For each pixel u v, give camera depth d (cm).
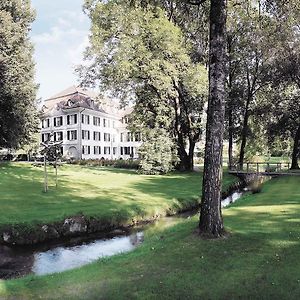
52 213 1448
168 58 2969
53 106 6694
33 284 698
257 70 3719
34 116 4094
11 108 3397
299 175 3058
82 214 1457
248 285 636
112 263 808
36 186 2294
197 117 3725
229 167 3747
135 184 2539
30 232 1270
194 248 859
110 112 7369
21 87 3406
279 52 3269
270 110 3784
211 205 951
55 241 1283
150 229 1439
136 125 3669
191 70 2966
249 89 3797
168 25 2661
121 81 3241
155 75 2966
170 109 3566
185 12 1352
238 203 1592
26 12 3978
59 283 696
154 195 2017
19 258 1096
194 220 1259
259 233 968
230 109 3775
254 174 3266
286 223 1087
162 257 814
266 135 4000
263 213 1264
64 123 6469
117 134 7525
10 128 3509
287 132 3916
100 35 3111
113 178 2945
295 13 1241
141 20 2831
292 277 659
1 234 1240
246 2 1272
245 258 773
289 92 3800
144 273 722
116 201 1791
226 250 833
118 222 1498
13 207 1562
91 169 3912
